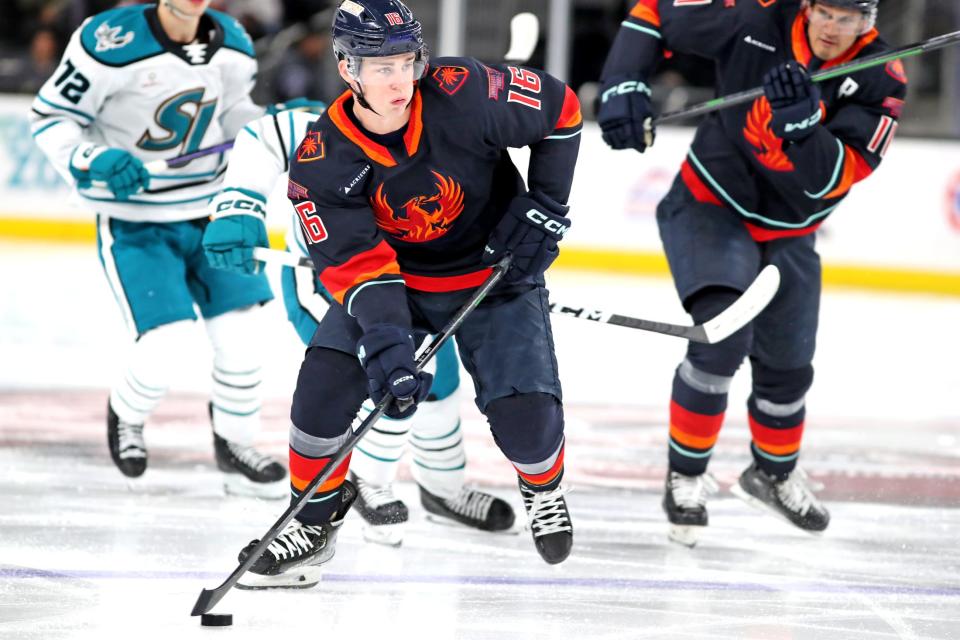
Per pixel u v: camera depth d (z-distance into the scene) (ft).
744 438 49.42
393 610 30.14
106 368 57.57
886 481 44.29
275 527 27.94
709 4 35.37
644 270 89.92
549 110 28.35
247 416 39.09
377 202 28.07
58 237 92.94
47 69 92.94
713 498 41.50
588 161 90.12
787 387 37.09
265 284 39.70
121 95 37.96
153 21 37.96
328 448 29.07
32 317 68.33
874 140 34.58
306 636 28.12
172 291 38.09
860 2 32.27
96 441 45.24
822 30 33.32
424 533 36.88
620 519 38.91
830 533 38.04
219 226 32.27
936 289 89.15
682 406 35.76
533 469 29.68
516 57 37.91
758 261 35.70
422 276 29.76
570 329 72.08
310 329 36.06
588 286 83.71
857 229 89.30
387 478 35.53
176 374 55.98
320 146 27.48
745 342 34.73
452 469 36.65
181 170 38.63
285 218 87.81
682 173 37.11
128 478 40.01
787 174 34.68
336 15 26.48
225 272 38.81
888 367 65.98
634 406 55.01
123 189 36.50
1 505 37.45
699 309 34.55
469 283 29.73
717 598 31.83
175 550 34.06
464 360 30.60
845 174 34.24
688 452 36.17
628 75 37.17
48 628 28.04
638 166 89.61
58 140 37.27
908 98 91.61
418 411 35.86
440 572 33.30
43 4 93.45
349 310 27.99
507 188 29.63
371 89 26.30
